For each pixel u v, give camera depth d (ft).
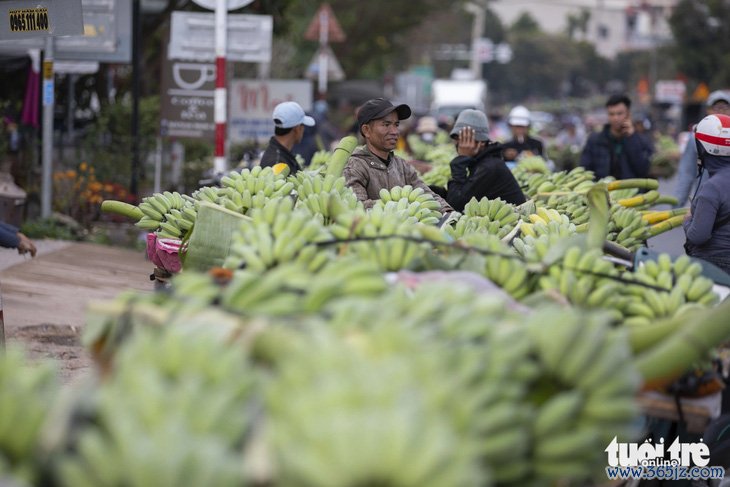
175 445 18.86
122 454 19.07
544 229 43.01
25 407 20.38
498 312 24.97
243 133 129.18
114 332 24.39
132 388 20.59
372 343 21.98
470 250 30.32
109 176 121.60
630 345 26.63
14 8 73.46
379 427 18.40
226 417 20.18
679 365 25.53
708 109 84.02
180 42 104.47
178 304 24.62
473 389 21.67
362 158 60.49
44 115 111.86
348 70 359.46
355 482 18.22
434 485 18.12
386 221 31.91
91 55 115.34
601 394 22.84
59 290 80.23
